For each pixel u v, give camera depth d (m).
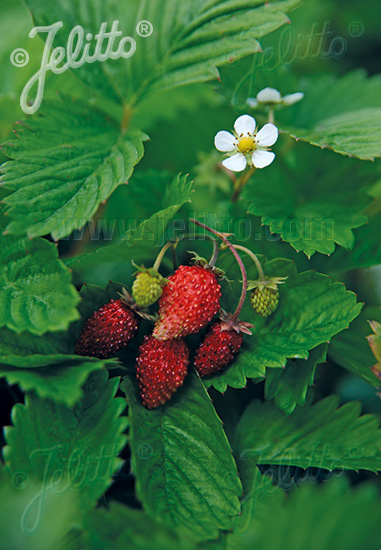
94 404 0.22
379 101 0.31
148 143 0.30
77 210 0.23
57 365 0.22
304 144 0.28
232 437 0.25
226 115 0.30
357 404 0.25
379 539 0.22
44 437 0.22
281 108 0.27
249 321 0.24
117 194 0.27
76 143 0.25
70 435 0.22
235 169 0.24
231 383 0.23
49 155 0.24
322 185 0.28
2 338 0.22
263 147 0.24
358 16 0.36
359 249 0.26
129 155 0.25
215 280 0.23
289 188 0.27
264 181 0.27
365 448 0.24
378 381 0.25
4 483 0.21
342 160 0.28
